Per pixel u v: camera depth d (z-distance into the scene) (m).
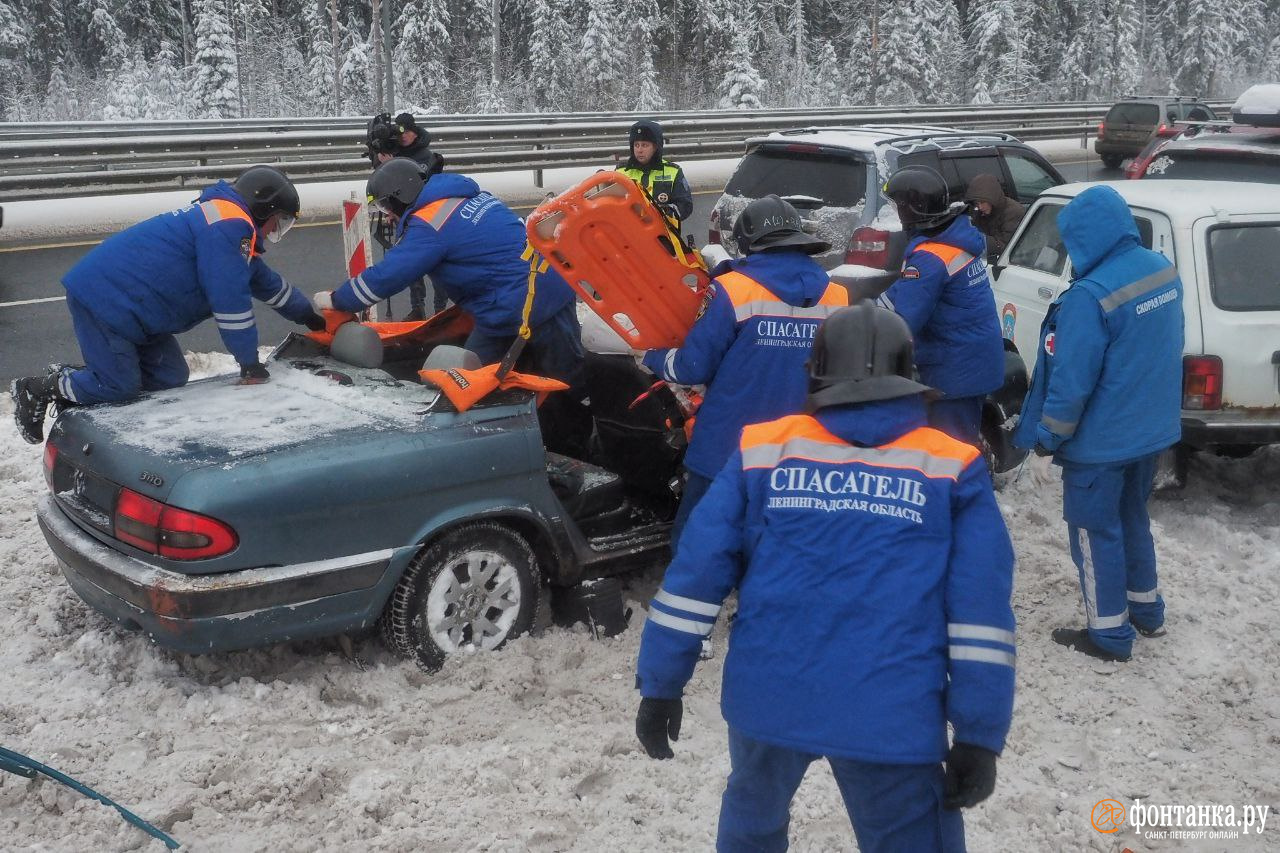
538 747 3.85
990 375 5.08
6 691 4.08
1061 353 4.34
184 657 4.32
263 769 3.67
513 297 5.14
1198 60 69.31
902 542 2.51
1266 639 4.80
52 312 10.36
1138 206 6.27
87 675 4.21
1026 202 9.49
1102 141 24.80
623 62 58.41
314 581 3.90
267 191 4.80
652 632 2.61
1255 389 5.76
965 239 4.89
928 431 2.65
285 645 4.40
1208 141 9.14
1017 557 5.57
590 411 5.51
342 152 16.73
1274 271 5.92
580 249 4.19
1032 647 4.73
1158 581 5.27
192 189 14.92
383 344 5.32
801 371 4.21
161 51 54.12
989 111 25.39
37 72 53.50
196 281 4.66
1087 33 70.25
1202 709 4.29
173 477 3.79
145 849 3.27
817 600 2.50
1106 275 4.32
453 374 4.32
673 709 2.63
